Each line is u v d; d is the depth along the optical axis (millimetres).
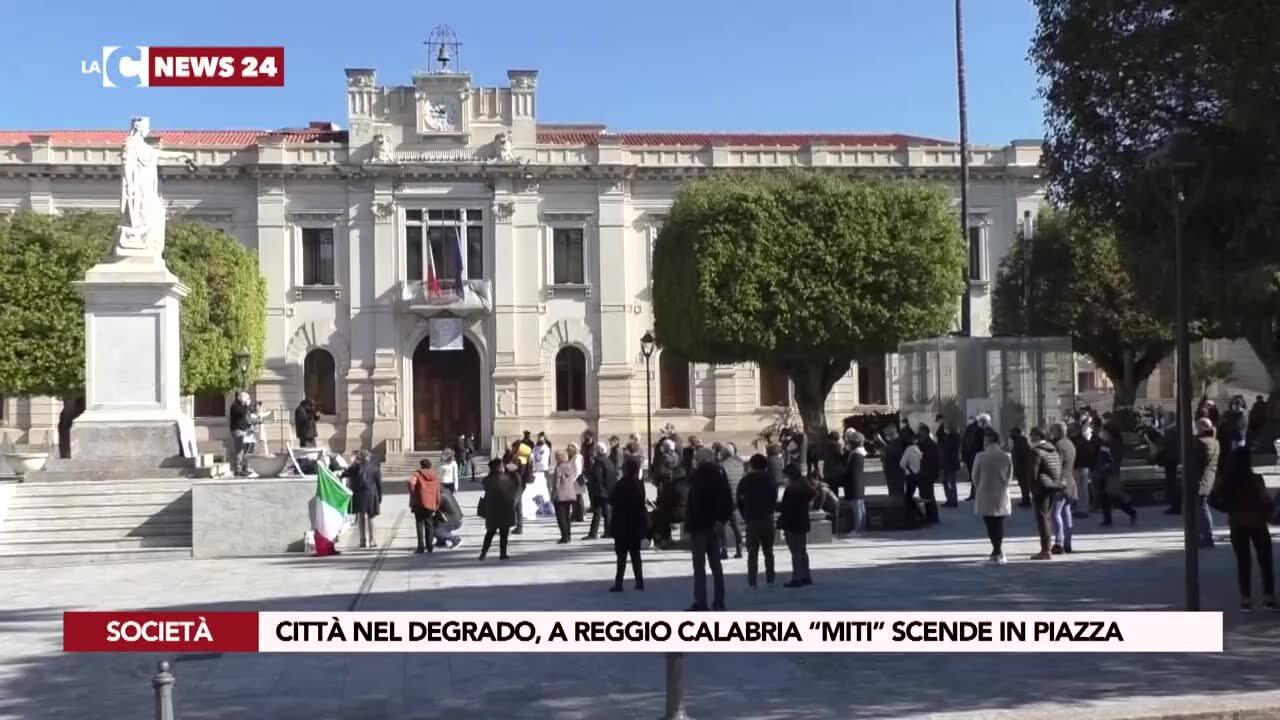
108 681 12914
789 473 18281
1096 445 27109
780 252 47781
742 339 47812
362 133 60875
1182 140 14422
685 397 62750
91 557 24234
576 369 62031
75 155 59094
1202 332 52562
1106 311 53125
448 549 25719
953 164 62844
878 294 48219
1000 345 36812
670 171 62062
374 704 11656
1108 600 15992
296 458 32750
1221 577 17875
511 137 61594
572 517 30797
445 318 60594
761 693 11719
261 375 59906
